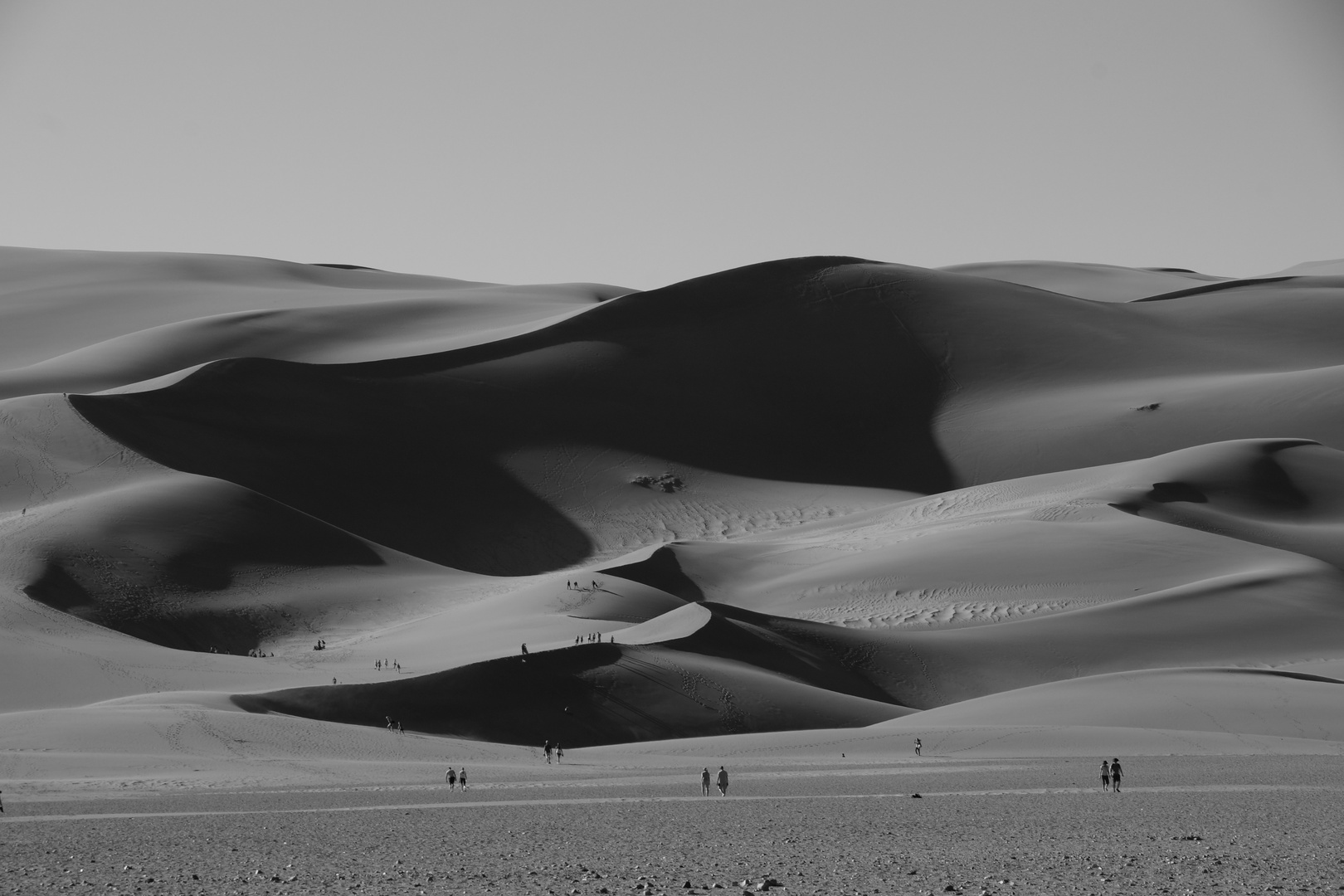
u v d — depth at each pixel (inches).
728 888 1330.0
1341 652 4303.6
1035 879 1363.2
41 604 4424.2
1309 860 1493.6
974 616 4712.1
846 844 1695.4
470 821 1977.1
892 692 4060.0
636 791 2411.4
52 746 2763.3
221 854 1640.0
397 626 4840.1
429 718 3353.8
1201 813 2016.5
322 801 2244.1
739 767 2834.6
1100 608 4532.5
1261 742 3169.3
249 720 3058.6
